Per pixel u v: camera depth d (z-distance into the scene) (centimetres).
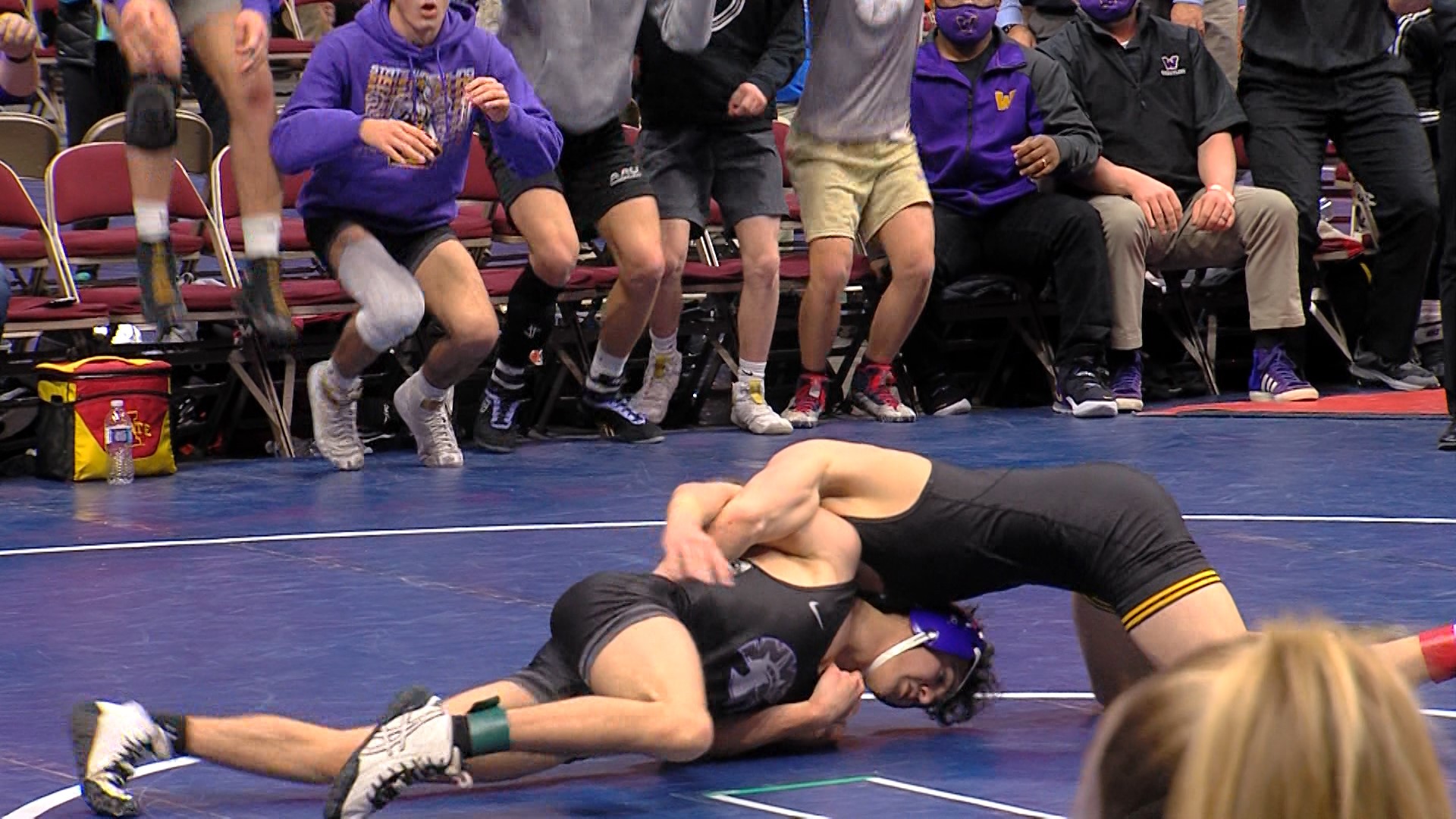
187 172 1589
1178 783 202
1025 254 1752
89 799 607
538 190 1431
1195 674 209
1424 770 196
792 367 1839
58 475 1372
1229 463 1412
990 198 1755
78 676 795
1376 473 1358
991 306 1778
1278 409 1738
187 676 792
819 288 1641
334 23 2144
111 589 977
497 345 1659
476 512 1220
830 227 1628
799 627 662
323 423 1410
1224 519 1170
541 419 1628
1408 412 1680
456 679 784
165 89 1180
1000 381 1861
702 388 1711
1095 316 1731
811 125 1636
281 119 1261
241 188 1259
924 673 685
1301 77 1848
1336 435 1566
